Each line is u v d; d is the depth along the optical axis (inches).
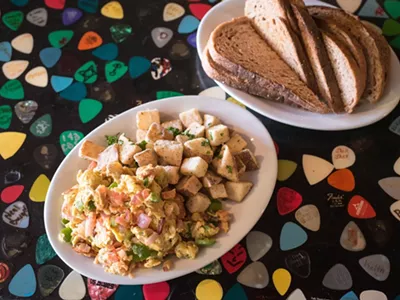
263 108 16.7
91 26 19.6
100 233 13.8
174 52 18.9
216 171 15.2
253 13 18.5
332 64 16.9
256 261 14.5
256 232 15.0
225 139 15.6
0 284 14.2
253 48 17.9
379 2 20.4
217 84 18.0
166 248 13.8
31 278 14.3
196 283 14.2
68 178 15.3
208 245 14.1
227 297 13.9
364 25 17.8
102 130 16.1
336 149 16.7
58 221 14.6
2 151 16.7
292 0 17.5
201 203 14.5
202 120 16.4
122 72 18.4
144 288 14.1
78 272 13.8
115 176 14.4
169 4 20.2
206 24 18.7
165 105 16.7
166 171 14.5
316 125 16.3
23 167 16.4
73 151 15.7
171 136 15.8
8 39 19.3
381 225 15.2
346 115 16.8
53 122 17.3
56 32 19.4
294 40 16.9
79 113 17.5
